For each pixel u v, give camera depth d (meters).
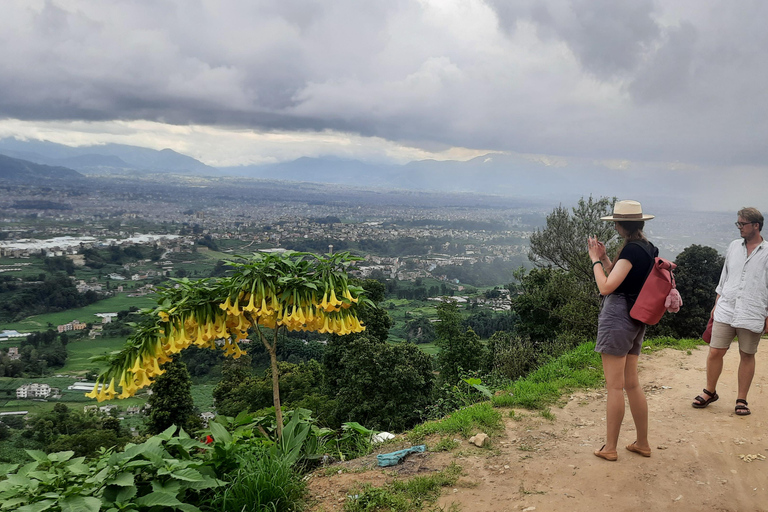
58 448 24.64
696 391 5.64
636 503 3.18
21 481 2.89
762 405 4.98
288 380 29.25
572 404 5.44
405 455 4.19
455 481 3.60
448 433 4.69
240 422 4.68
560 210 16.09
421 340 58.41
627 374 3.79
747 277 4.56
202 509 3.23
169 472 3.01
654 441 4.18
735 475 3.52
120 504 2.81
